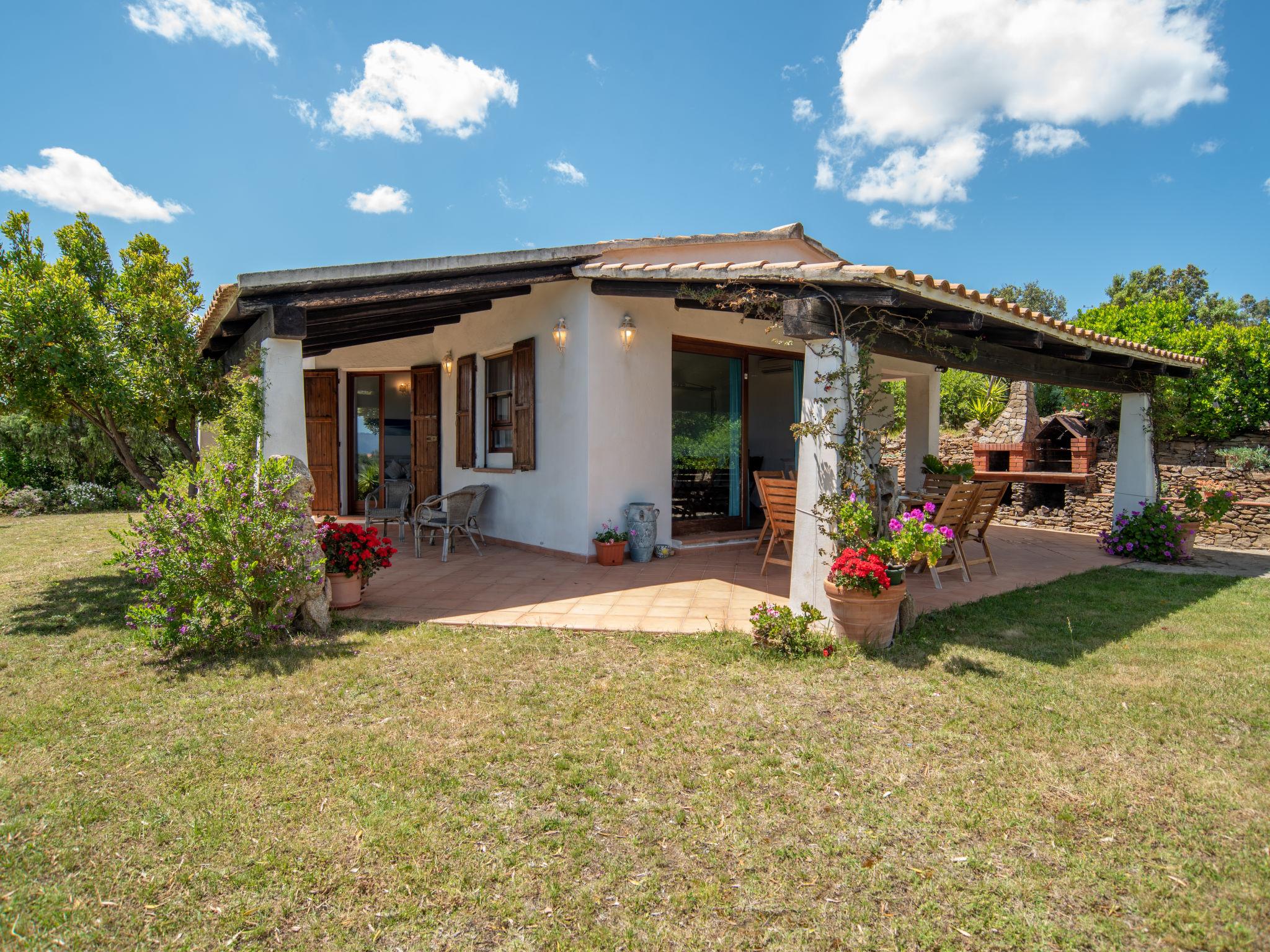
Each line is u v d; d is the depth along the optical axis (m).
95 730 3.00
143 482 6.36
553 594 5.63
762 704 3.32
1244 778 2.62
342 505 10.82
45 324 5.23
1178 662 3.91
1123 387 7.79
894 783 2.60
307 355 8.05
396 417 11.14
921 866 2.12
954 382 22.09
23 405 5.48
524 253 6.02
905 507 6.89
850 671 3.76
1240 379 12.31
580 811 2.40
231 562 4.03
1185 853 2.17
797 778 2.63
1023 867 2.11
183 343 6.03
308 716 3.17
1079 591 5.82
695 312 7.86
